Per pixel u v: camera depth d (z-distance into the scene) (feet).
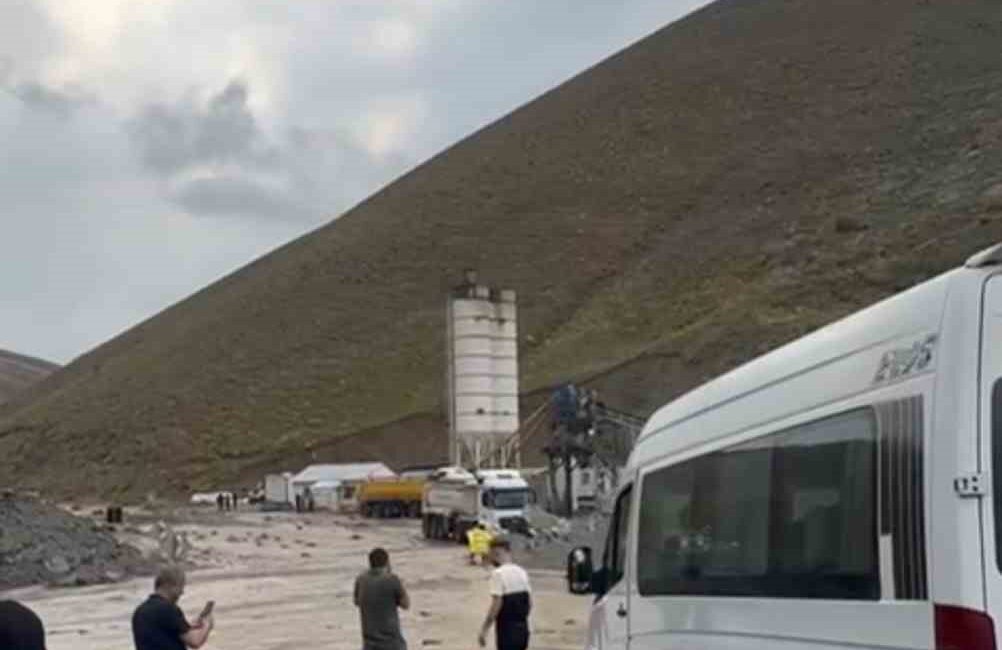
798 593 20.74
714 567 24.82
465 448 269.85
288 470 389.19
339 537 220.43
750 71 539.29
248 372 452.35
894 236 336.49
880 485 17.97
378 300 474.90
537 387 355.56
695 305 383.04
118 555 160.15
